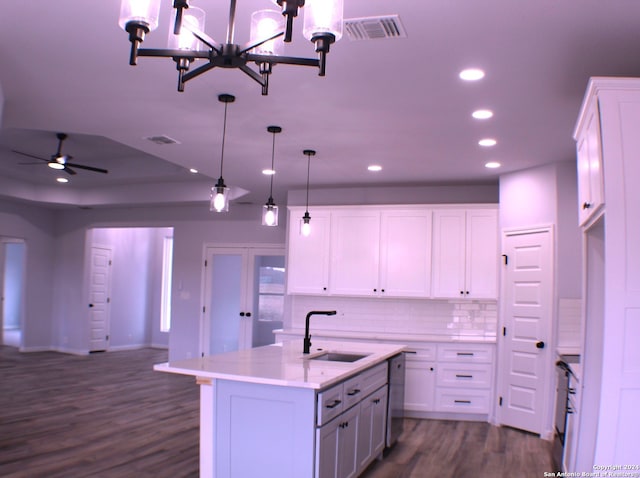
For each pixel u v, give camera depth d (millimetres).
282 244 8781
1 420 5516
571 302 5211
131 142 5066
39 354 10055
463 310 6504
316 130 4566
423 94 3693
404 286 6344
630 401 2387
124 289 11352
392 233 6426
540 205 5508
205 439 3318
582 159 3072
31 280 10336
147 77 3518
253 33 2246
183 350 9211
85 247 10375
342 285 6527
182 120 4379
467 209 6246
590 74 3297
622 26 2723
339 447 3369
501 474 4188
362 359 4027
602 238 3072
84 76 3520
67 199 9617
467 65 3215
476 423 5781
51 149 7656
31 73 3484
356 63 3227
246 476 3180
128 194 9242
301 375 3199
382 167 5844
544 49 2984
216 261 9148
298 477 3053
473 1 2531
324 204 7086
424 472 4195
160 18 2803
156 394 6902
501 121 4207
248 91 3723
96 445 4730
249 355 4055
